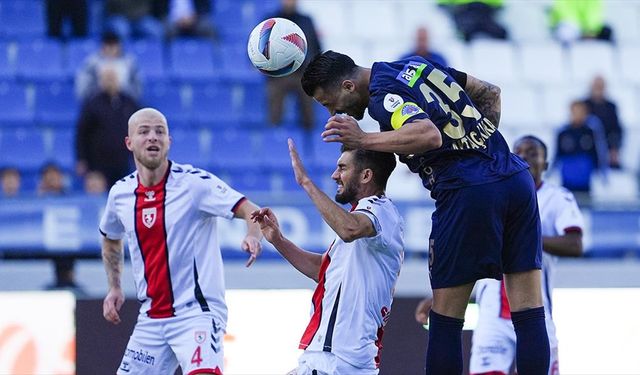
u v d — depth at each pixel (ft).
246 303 90.17
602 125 166.61
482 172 63.00
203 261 74.95
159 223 74.33
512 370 84.07
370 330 65.26
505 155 64.34
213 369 72.59
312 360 64.75
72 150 163.63
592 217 143.43
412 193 160.45
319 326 65.72
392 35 188.24
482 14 189.98
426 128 59.41
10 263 132.16
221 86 175.52
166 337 74.38
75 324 90.02
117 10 179.83
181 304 74.08
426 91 62.75
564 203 84.33
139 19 179.73
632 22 192.85
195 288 74.33
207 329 73.31
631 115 182.19
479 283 85.56
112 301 78.18
